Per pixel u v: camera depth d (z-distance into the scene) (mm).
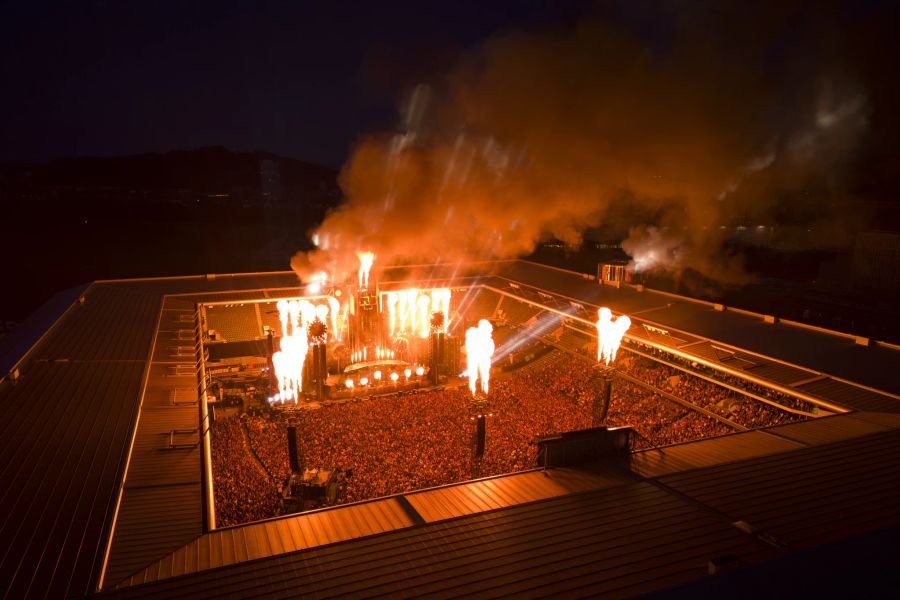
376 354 65250
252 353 68062
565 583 19578
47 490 28047
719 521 23703
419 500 26812
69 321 58562
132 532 25734
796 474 27656
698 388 47719
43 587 21391
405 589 19484
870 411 36750
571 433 31078
